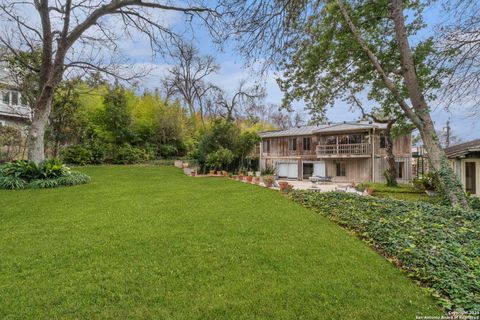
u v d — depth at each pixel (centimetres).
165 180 1474
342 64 1136
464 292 296
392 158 1619
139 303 285
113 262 386
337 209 736
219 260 399
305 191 1079
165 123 2959
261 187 1259
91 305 281
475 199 868
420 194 1245
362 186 1438
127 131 2645
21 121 2022
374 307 284
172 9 1084
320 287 324
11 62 1464
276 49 683
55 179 1145
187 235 512
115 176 1566
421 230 518
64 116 1991
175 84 3250
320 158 2402
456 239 470
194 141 3117
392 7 925
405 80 924
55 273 351
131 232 527
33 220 611
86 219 622
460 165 1158
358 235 542
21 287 314
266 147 2784
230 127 2184
